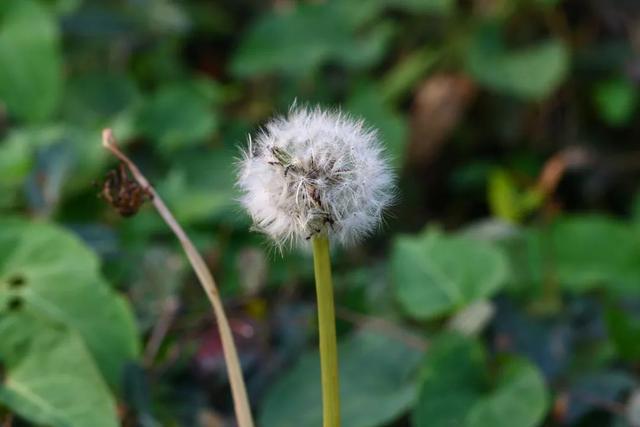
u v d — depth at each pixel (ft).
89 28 2.74
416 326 1.90
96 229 1.95
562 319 1.89
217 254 2.00
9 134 2.34
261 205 1.26
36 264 1.62
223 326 1.38
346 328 1.90
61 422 1.45
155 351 1.71
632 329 1.74
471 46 2.84
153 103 2.56
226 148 2.56
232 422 1.77
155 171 2.48
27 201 1.98
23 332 1.50
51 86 2.33
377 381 1.73
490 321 1.86
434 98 2.88
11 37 2.34
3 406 1.52
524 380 1.61
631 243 2.19
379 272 2.06
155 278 1.78
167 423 1.70
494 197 2.15
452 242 1.84
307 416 1.70
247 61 2.83
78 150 2.27
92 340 1.58
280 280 2.00
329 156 1.25
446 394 1.61
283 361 1.84
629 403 1.66
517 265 2.06
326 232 1.25
